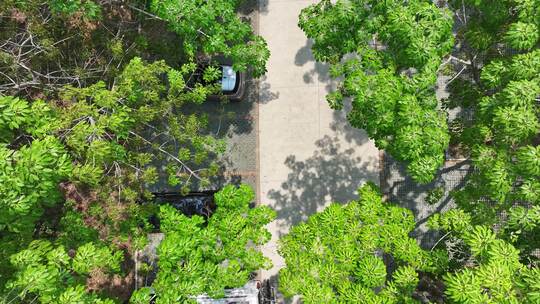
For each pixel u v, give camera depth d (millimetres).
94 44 13320
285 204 15578
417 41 8031
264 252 15086
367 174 15492
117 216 12211
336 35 9438
